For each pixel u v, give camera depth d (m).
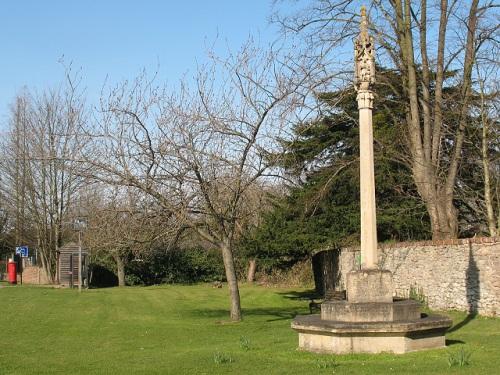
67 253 39.81
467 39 22.28
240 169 18.55
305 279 39.25
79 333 17.28
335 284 30.02
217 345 13.66
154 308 25.17
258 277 44.66
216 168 18.31
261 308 26.03
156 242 19.72
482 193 24.94
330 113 25.89
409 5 23.31
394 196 27.23
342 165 25.62
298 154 26.62
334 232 28.28
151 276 45.16
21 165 41.91
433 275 20.47
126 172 17.89
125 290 35.97
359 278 10.90
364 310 10.59
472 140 23.77
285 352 11.11
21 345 14.88
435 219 22.64
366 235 11.09
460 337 12.95
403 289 22.17
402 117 27.39
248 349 12.12
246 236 29.12
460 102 22.67
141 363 11.22
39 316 21.62
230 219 19.06
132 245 18.95
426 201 22.91
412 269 21.66
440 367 8.99
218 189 18.44
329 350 10.57
